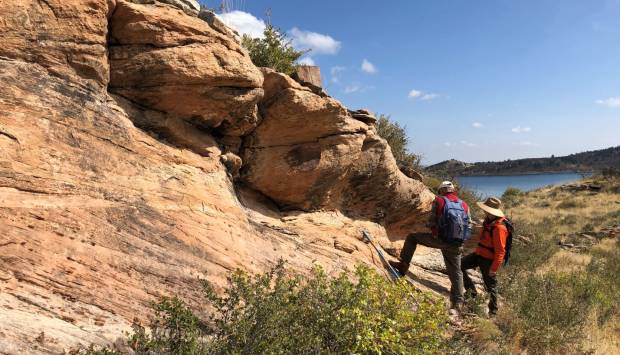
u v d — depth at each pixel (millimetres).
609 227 20531
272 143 6160
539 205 31859
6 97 3623
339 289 3807
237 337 3363
